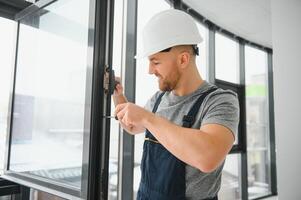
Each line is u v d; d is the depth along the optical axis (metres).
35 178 1.13
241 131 4.38
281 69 2.43
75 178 0.93
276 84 2.45
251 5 3.26
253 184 4.82
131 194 2.15
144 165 1.04
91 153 0.82
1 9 1.49
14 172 1.27
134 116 0.82
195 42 0.92
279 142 2.38
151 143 1.02
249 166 4.75
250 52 4.86
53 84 1.19
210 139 0.75
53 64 1.20
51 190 1.02
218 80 3.92
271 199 4.74
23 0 1.55
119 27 2.21
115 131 2.12
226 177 4.08
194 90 0.99
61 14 1.14
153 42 0.89
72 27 1.05
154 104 1.15
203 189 0.91
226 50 4.25
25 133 1.32
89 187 0.82
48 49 1.24
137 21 2.29
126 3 2.25
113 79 0.88
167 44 0.87
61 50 1.14
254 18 3.64
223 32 4.12
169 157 0.94
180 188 0.91
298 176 2.27
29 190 1.53
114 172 2.14
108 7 0.87
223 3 3.20
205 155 0.74
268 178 5.07
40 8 1.25
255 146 4.90
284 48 2.44
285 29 2.45
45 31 1.25
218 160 0.76
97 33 0.85
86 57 0.90
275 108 2.43
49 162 1.14
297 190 2.26
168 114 1.01
